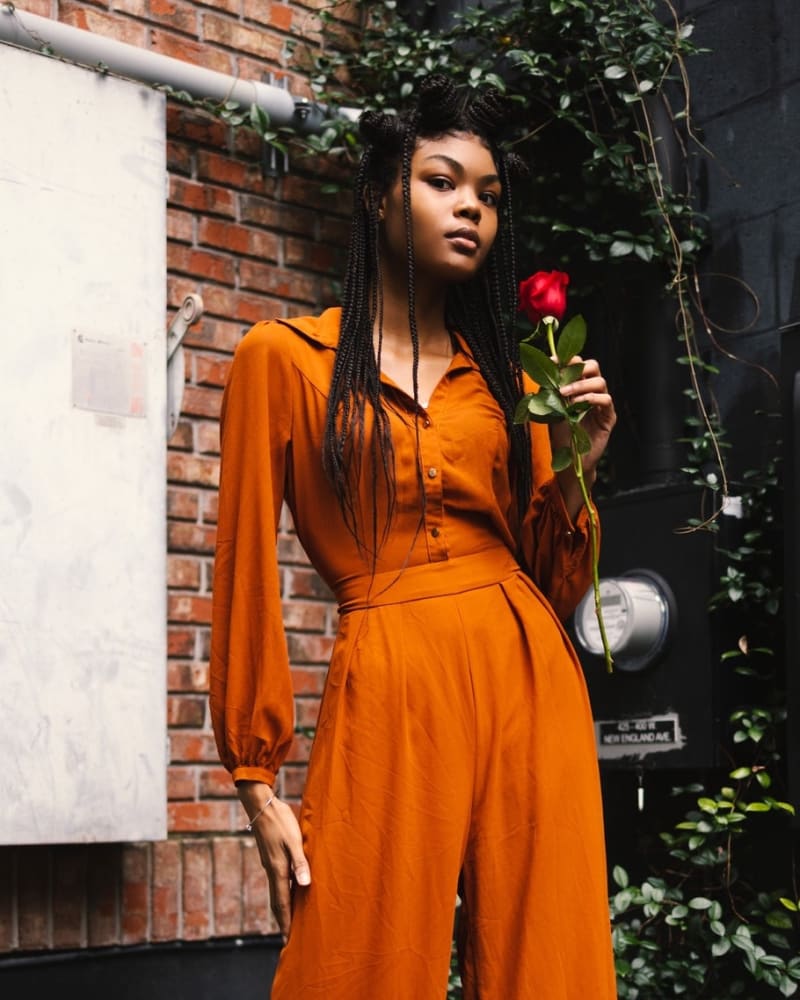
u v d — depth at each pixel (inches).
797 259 121.4
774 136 124.1
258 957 130.8
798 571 109.1
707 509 118.8
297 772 140.6
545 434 71.0
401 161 68.4
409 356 68.8
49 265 120.0
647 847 127.1
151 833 119.6
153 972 124.4
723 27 128.9
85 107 123.7
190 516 136.8
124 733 119.0
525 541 69.1
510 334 72.6
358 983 59.7
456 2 151.3
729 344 125.9
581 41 132.6
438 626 63.1
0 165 118.4
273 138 141.9
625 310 133.0
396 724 61.6
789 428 110.7
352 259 69.6
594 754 65.7
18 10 128.5
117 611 119.9
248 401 66.5
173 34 141.6
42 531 116.6
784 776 116.5
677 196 129.0
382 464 65.1
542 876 61.4
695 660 117.2
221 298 142.3
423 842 60.6
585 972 61.9
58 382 119.0
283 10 150.3
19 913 117.6
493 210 69.2
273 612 64.4
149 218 126.4
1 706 113.0
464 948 62.9
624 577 122.9
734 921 115.0
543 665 64.2
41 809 114.0
